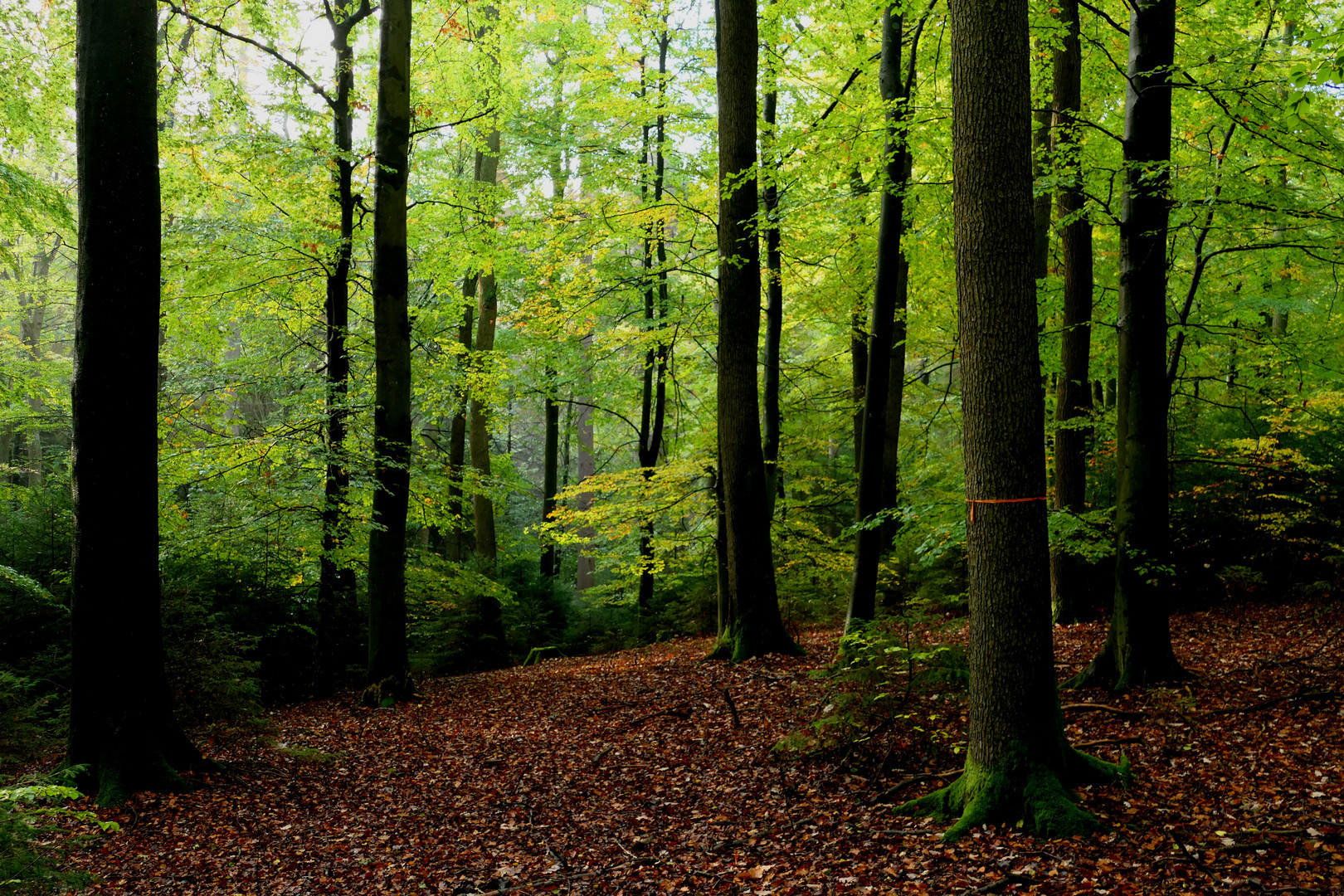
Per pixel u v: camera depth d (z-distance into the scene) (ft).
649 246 47.39
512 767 23.48
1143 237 22.24
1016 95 14.98
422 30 45.80
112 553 21.35
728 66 33.24
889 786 18.07
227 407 44.21
